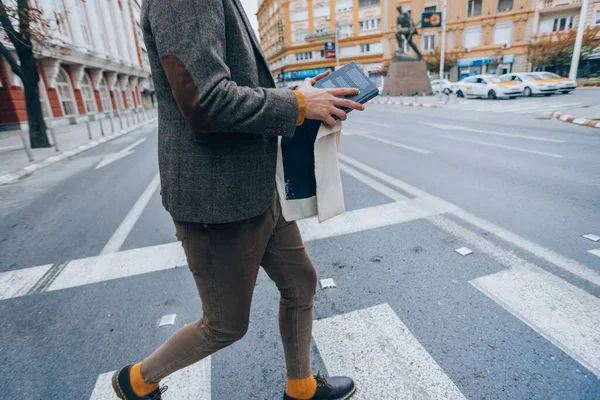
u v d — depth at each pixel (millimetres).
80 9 24891
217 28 944
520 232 3348
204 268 1201
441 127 11141
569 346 1916
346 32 50188
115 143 13336
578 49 20750
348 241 3410
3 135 17016
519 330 2061
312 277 1450
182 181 1089
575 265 2705
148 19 1023
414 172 5832
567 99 16969
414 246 3207
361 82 1205
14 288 2939
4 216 5094
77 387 1859
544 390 1664
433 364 1862
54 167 8875
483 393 1673
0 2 9609
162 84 1077
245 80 1065
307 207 1312
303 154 1279
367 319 2254
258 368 1920
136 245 3660
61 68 22953
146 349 2119
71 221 4621
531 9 37219
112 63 30359
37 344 2219
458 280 2615
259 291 2670
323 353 1987
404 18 29438
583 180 4820
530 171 5418
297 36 53438
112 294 2748
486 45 40688
